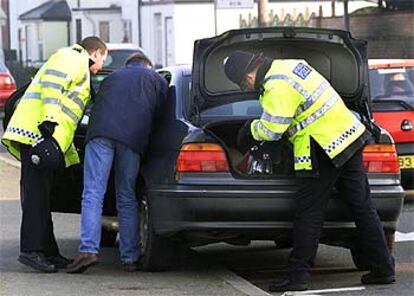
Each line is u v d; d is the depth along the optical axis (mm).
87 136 18047
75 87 17906
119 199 18281
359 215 16906
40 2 106938
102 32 99250
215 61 18109
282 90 16156
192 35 83312
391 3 73625
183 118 17812
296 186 16812
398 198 17359
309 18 82562
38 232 18219
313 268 19266
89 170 18000
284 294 16656
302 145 16344
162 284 17203
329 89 16484
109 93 18047
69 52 18109
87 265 18031
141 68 18297
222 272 18406
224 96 18250
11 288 16781
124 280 17531
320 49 18188
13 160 37219
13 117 18125
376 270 17344
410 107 26828
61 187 19250
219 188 16750
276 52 18219
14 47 110312
